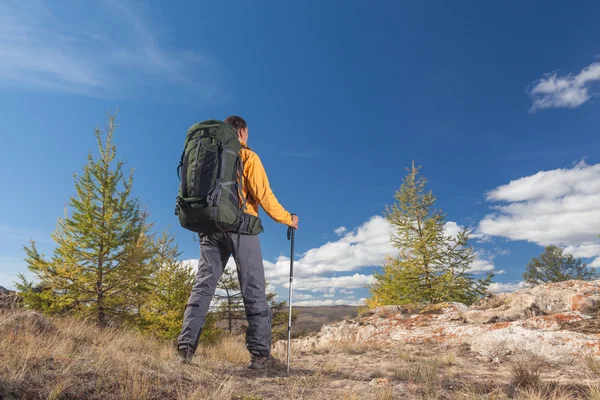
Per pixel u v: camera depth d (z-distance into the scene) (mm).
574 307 5332
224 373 2852
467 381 2836
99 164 12570
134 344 3887
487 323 5980
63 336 3461
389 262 17562
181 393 2086
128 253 12406
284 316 18266
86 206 12258
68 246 12008
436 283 15336
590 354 3783
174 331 12648
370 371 3453
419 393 2512
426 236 15789
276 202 3195
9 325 3293
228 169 2916
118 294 12664
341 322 8320
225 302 17812
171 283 13797
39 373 2016
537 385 2588
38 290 11961
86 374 2129
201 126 3047
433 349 5312
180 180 3047
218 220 2854
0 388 1680
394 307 8789
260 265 3205
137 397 1898
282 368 3283
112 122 13000
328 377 3084
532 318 5074
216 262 3221
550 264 25391
